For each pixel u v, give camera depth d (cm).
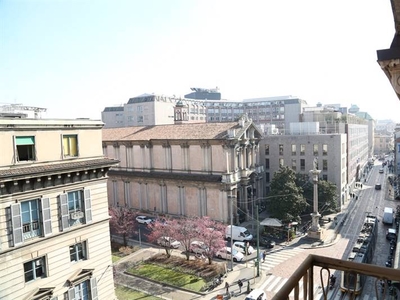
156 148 5747
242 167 5369
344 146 6631
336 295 2622
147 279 3400
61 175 2150
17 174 1870
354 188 8312
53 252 2106
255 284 3262
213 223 4519
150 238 4394
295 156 6391
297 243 4425
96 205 2434
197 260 3822
